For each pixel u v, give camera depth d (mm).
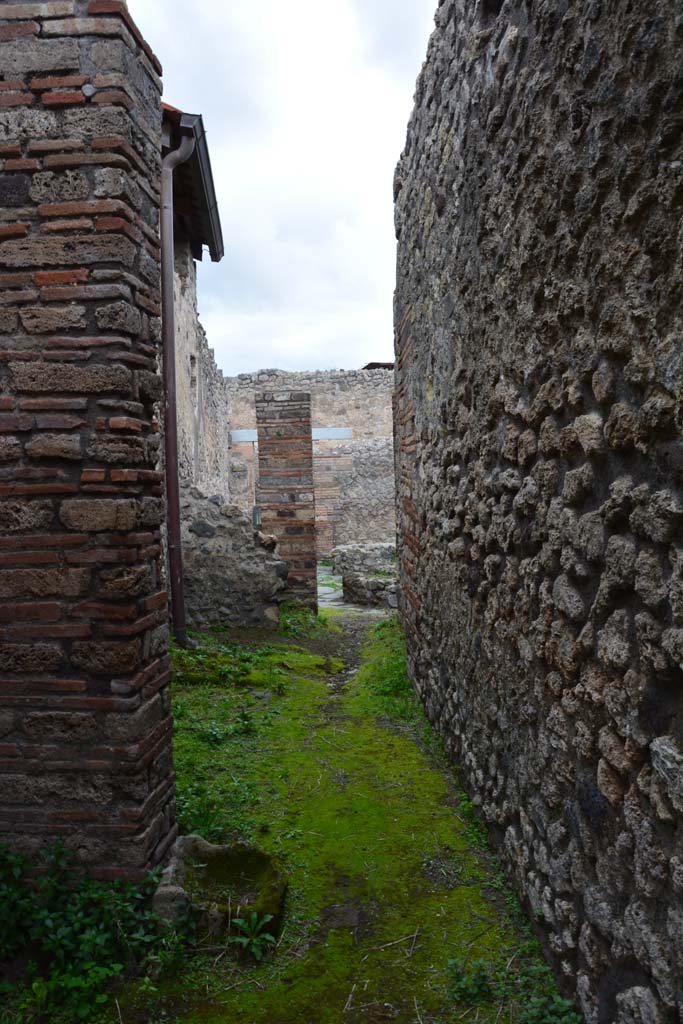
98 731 2668
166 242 6449
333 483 20234
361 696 5926
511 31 2678
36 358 2625
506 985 2418
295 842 3420
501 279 2910
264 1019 2295
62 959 2441
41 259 2619
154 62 2953
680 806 1574
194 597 8031
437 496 4691
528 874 2750
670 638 1614
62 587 2643
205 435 13203
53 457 2631
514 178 2672
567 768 2330
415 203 5395
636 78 1721
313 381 24656
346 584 11945
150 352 2873
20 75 2611
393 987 2441
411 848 3381
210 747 4520
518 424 2789
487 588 3363
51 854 2646
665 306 1621
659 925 1717
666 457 1638
